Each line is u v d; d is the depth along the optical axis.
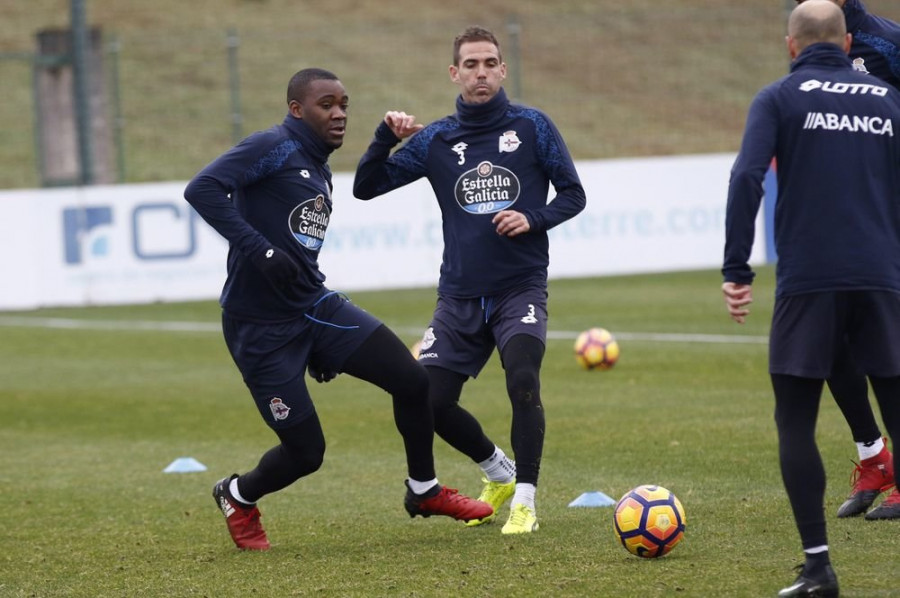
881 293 17.83
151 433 37.50
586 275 78.62
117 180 98.44
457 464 30.84
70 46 80.00
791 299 17.86
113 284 75.50
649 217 79.00
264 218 21.73
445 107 114.75
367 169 24.69
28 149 108.88
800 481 17.42
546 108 116.19
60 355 55.97
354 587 19.11
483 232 23.98
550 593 18.06
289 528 24.44
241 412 40.44
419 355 24.31
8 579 21.00
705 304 64.12
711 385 40.78
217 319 66.69
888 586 17.58
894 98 18.33
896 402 18.42
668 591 17.84
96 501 28.14
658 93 118.81
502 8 136.12
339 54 124.88
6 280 74.38
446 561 20.56
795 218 17.88
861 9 23.08
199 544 23.27
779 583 18.02
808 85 18.05
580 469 28.95
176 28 130.25
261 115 113.12
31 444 36.53
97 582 20.45
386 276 77.00
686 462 28.95
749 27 127.94
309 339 22.19
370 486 28.55
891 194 18.19
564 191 24.22
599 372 44.91
